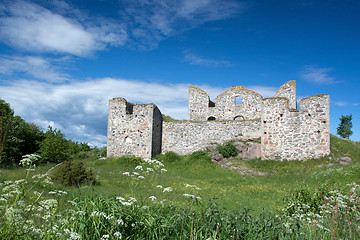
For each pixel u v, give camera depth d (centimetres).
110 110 2897
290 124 2370
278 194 1480
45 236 418
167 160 2633
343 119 3688
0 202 459
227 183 1870
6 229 390
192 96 3378
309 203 919
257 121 2617
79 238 466
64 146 2669
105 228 519
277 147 2370
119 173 1969
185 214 606
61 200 734
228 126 2719
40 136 3038
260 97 3106
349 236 599
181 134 2859
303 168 2136
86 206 584
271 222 623
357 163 1930
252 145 2436
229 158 2431
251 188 1659
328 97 2298
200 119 3331
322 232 642
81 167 1546
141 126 2756
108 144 2850
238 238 560
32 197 808
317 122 2298
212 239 523
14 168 2075
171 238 553
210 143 2728
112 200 633
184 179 1920
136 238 543
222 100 3272
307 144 2298
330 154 2233
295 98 2880
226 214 677
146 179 1753
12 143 2512
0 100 2772
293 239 595
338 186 1312
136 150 2741
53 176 1459
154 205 749
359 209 759
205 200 1262
